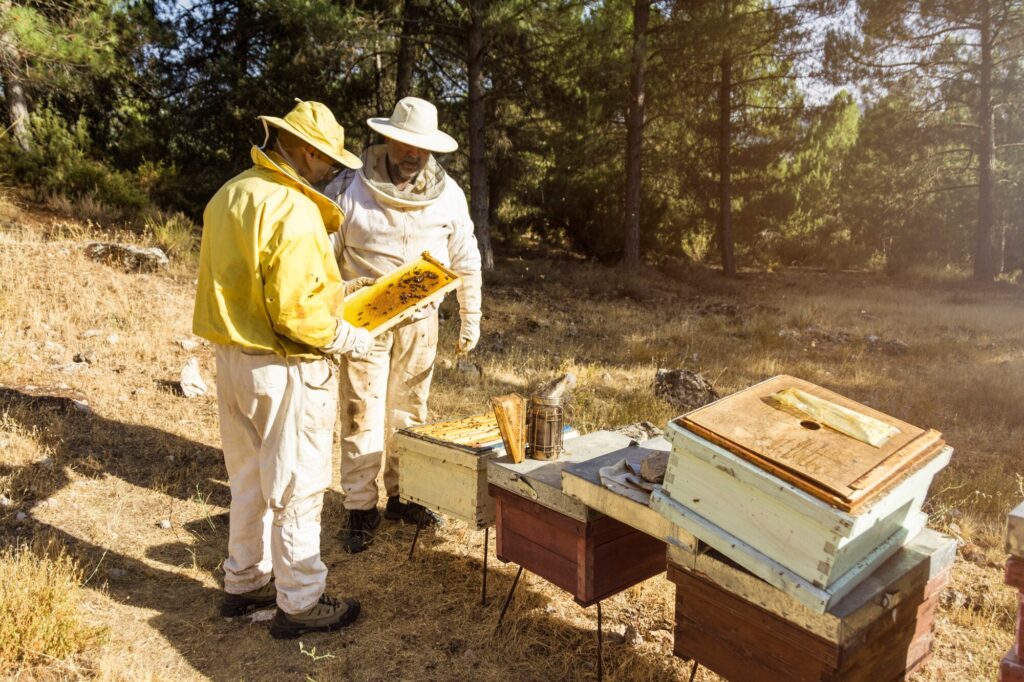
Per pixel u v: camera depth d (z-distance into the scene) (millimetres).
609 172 20891
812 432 2328
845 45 18719
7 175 11922
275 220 2633
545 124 19969
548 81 16578
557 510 2805
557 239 23078
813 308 14148
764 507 2172
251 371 2770
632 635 3207
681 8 17469
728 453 2227
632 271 17984
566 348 9734
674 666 3018
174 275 9070
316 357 2828
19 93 13820
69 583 3178
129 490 4336
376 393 3838
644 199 21078
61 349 6309
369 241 3805
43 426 4824
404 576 3650
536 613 3357
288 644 3055
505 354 8836
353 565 3758
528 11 15250
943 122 21422
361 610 3332
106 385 5770
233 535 3135
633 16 19016
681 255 22281
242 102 17250
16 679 2635
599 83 16953
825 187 25766
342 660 2969
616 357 9289
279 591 3049
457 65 17906
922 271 23812
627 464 2729
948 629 3400
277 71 16781
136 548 3738
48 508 3953
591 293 15406
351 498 3932
